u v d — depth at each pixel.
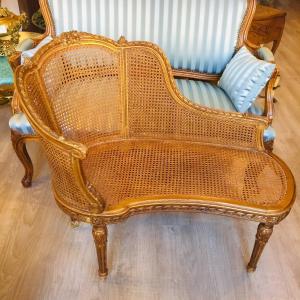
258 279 1.43
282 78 3.10
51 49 1.26
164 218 1.68
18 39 2.22
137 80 1.44
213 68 2.05
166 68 1.42
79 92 1.37
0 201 1.73
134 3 1.91
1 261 1.45
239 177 1.31
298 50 3.71
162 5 1.91
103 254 1.32
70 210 1.21
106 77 1.41
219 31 1.95
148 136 1.53
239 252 1.54
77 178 1.07
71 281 1.39
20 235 1.57
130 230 1.61
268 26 2.77
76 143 1.00
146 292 1.37
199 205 1.21
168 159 1.39
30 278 1.40
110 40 1.37
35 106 1.14
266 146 1.68
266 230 1.26
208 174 1.32
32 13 3.31
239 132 1.46
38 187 1.82
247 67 1.72
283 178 1.31
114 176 1.29
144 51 1.40
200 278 1.43
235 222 1.68
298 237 1.62
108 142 1.49
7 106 2.44
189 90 1.87
